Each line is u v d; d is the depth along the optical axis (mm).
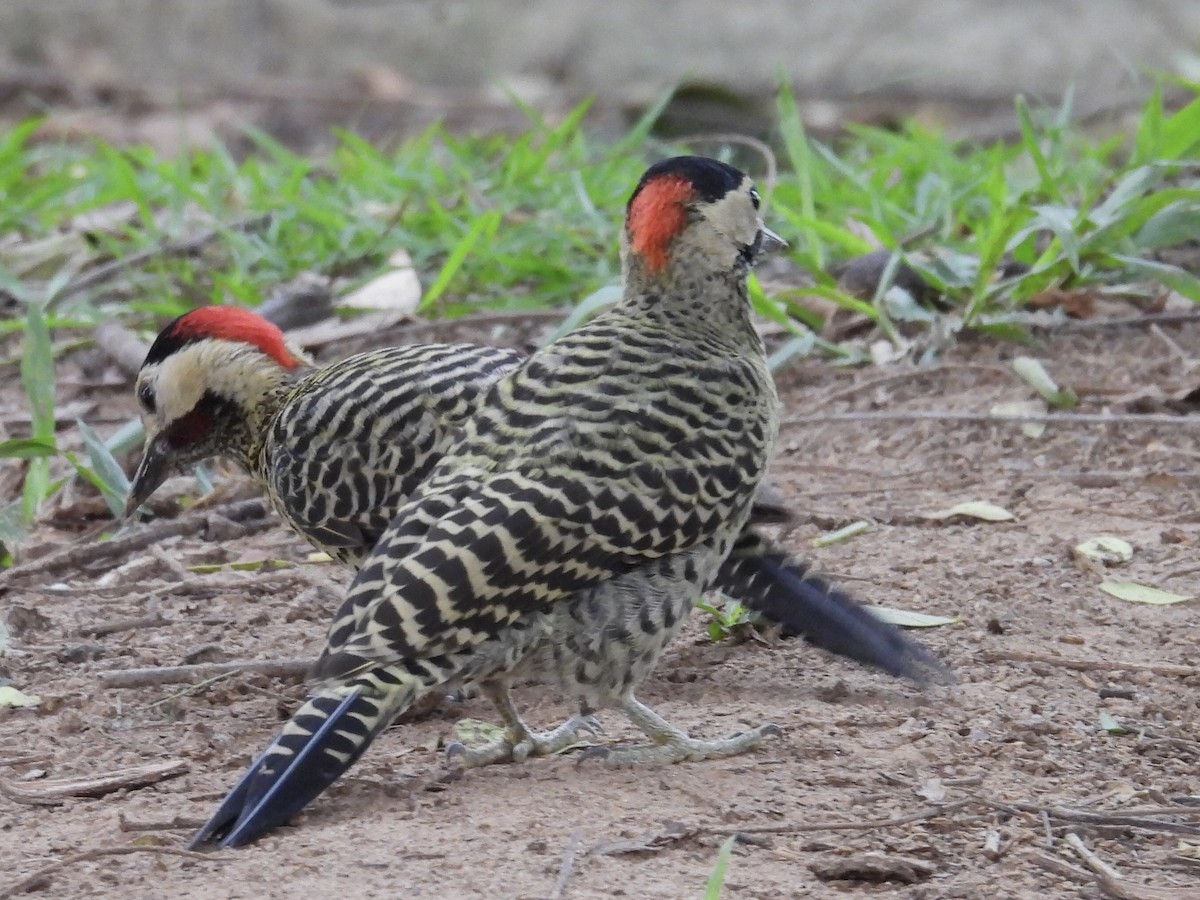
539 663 8117
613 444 8094
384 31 32844
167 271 17141
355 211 17531
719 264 8906
